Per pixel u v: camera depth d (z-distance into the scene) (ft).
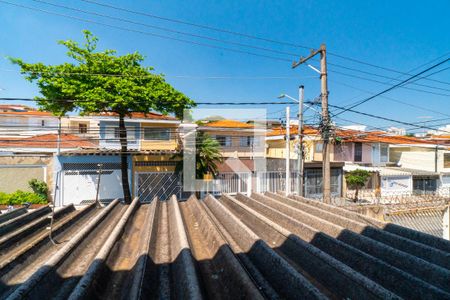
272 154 97.71
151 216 15.42
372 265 8.88
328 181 43.73
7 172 59.82
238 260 8.97
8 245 11.39
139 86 53.36
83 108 52.37
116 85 50.31
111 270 9.70
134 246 12.39
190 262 8.79
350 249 9.98
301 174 48.21
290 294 7.64
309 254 9.90
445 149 89.92
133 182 65.41
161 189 67.82
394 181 79.56
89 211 18.67
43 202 57.16
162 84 56.39
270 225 13.39
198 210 17.78
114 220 16.43
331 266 8.63
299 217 15.72
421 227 49.85
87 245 11.82
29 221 15.48
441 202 54.13
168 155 68.08
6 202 54.70
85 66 51.01
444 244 10.68
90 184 61.52
